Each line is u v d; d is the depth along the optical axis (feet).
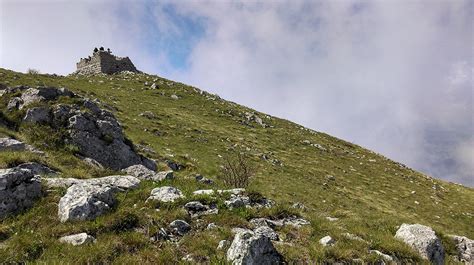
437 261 51.44
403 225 56.24
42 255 35.14
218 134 180.75
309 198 126.93
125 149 85.10
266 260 38.09
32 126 75.92
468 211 178.91
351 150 248.11
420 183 210.38
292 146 207.62
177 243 40.52
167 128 163.02
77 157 73.92
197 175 95.20
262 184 126.31
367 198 153.58
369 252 45.01
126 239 38.63
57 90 89.56
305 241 46.16
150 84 260.83
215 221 46.73
